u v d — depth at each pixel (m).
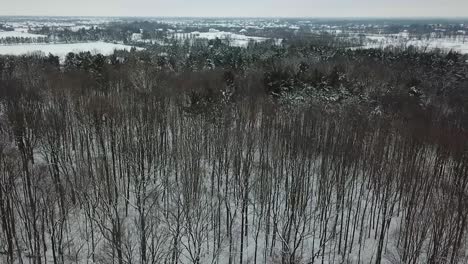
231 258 30.20
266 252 31.31
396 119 46.78
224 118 42.25
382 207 34.66
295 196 31.95
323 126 42.91
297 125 41.25
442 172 38.28
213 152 39.66
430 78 74.12
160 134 41.09
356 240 33.50
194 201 29.84
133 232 29.62
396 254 31.56
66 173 34.72
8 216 27.39
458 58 90.44
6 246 28.78
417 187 35.16
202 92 49.94
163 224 31.23
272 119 42.75
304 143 39.38
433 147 40.50
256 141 41.69
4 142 38.75
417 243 28.84
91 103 43.09
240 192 32.88
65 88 50.72
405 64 83.44
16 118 37.28
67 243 29.17
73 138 39.28
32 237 30.52
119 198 33.56
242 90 57.31
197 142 37.75
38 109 42.19
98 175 33.34
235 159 34.69
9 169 30.05
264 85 57.91
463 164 34.38
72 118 44.34
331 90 53.31
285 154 38.69
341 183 33.72
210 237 32.47
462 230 27.66
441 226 27.23
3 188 28.22
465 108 59.22
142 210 28.36
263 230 33.84
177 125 43.66
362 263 31.42
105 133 41.16
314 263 30.94
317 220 34.22
